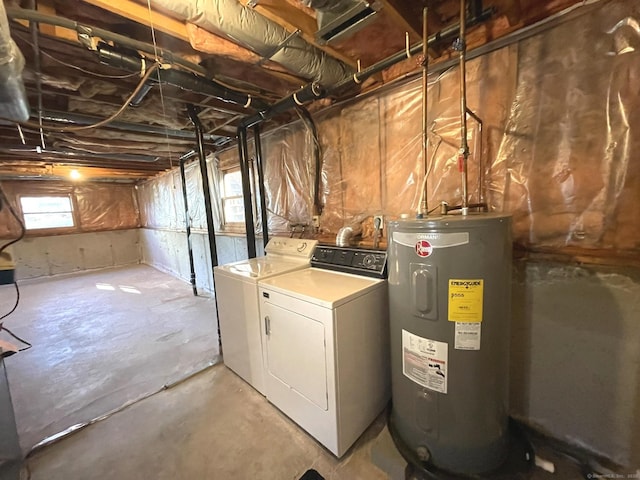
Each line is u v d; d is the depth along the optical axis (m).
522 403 1.56
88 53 1.58
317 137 2.46
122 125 2.70
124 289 4.96
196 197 4.70
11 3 1.17
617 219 1.23
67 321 3.53
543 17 1.32
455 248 1.16
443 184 1.75
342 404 1.46
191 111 2.44
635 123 1.16
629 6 1.14
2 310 4.04
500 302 1.21
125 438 1.65
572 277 1.35
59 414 1.87
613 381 1.29
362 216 2.22
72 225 6.50
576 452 1.40
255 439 1.62
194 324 3.30
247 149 3.01
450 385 1.25
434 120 1.76
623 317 1.24
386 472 1.39
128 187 7.23
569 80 1.30
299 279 1.81
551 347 1.44
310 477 1.38
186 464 1.48
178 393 2.03
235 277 2.01
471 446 1.28
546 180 1.39
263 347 1.85
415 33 1.43
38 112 2.19
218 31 1.31
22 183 5.88
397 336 1.39
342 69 1.84
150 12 1.25
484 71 1.54
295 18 1.29
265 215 2.99
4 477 1.27
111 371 2.36
